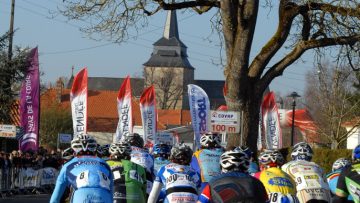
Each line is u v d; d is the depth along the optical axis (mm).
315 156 32188
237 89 26281
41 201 28453
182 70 134500
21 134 34219
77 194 9172
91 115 98938
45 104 78688
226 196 7449
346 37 25625
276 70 26625
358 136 50938
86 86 27766
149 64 133250
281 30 26328
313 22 26156
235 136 26422
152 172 13305
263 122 32219
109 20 26531
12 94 35219
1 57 34312
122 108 29562
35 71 34531
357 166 9180
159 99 128125
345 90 45406
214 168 12352
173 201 11109
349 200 9781
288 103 75250
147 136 31344
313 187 10320
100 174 9250
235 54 26172
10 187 31422
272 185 9617
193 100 25609
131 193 11320
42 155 34781
